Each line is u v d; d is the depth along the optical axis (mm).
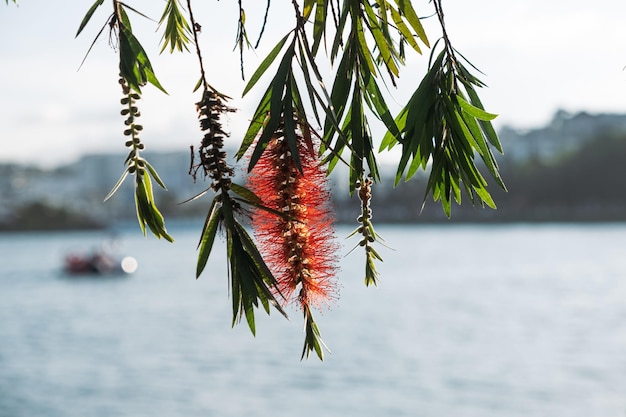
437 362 35438
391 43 2189
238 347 42031
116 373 35312
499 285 66812
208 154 1655
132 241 166250
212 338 45500
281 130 1726
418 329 45844
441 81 1992
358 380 32031
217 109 1657
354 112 1907
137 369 36156
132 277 89688
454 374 32625
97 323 53719
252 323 1715
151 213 1826
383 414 26016
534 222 148750
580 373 31734
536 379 30781
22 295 72500
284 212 1714
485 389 29641
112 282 84250
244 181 1748
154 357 39469
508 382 30625
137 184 1811
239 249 1685
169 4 2682
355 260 91750
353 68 1932
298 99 1726
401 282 71562
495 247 109812
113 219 192125
